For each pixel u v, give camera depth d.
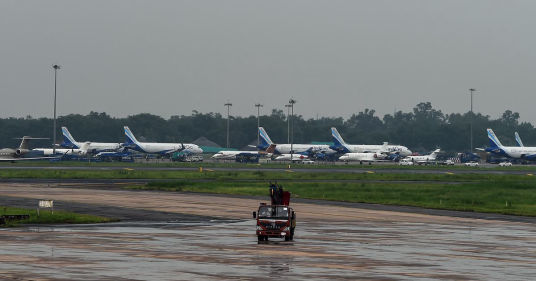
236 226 153.75
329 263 97.31
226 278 83.00
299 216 181.88
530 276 88.31
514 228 157.88
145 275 84.38
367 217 180.62
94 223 157.38
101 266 91.12
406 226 158.88
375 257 104.69
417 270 91.81
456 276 87.25
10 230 140.00
